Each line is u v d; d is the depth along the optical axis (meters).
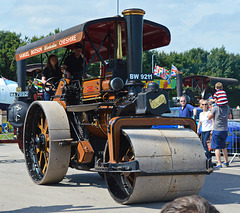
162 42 6.23
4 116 22.06
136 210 4.11
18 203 4.54
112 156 4.41
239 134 10.23
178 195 4.42
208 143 9.10
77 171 7.71
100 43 6.37
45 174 5.63
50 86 7.03
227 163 8.46
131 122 4.48
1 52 52.25
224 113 8.30
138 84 4.83
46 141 5.88
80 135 5.70
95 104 4.95
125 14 5.01
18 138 7.73
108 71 5.30
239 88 74.88
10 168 7.79
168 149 4.30
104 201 4.65
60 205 4.43
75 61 6.65
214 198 4.89
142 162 4.10
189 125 4.82
